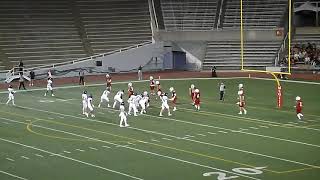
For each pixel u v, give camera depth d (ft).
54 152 90.38
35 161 84.94
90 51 210.18
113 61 206.90
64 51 207.92
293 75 190.70
